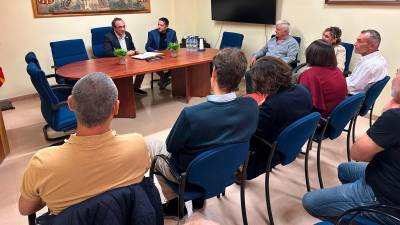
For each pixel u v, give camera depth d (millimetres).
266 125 1921
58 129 2637
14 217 2143
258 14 4809
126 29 5328
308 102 1984
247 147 1700
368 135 1354
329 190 1624
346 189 1563
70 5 4688
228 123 1546
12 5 4273
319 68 2383
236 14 5121
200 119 1493
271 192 2389
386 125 1287
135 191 1098
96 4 4910
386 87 3625
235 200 2305
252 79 1962
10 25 4316
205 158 1475
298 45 4211
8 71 4438
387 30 3520
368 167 1452
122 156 1142
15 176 2619
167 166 1794
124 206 1073
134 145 1185
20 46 4457
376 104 3752
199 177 1566
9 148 3043
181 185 1582
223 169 1628
